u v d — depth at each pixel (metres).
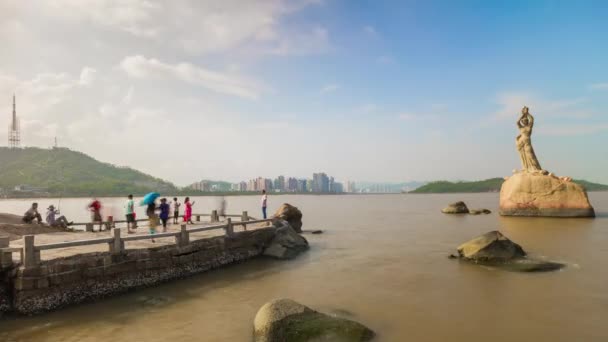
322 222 51.56
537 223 40.53
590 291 15.27
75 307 13.62
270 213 79.25
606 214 51.19
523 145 49.94
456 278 17.70
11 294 12.70
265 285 17.06
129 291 15.53
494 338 10.91
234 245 21.88
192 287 16.67
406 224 46.41
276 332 10.20
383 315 12.90
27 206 116.00
